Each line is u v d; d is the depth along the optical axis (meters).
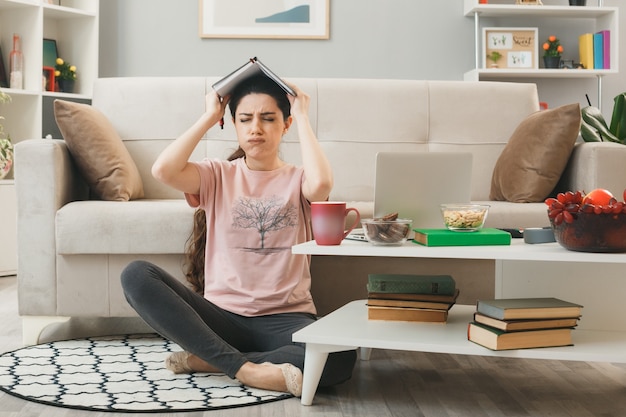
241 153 2.36
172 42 5.06
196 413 1.77
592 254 1.66
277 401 1.87
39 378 2.06
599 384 2.05
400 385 2.04
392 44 5.11
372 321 1.99
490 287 2.65
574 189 2.92
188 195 2.18
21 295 2.56
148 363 2.24
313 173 2.05
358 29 5.09
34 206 2.55
